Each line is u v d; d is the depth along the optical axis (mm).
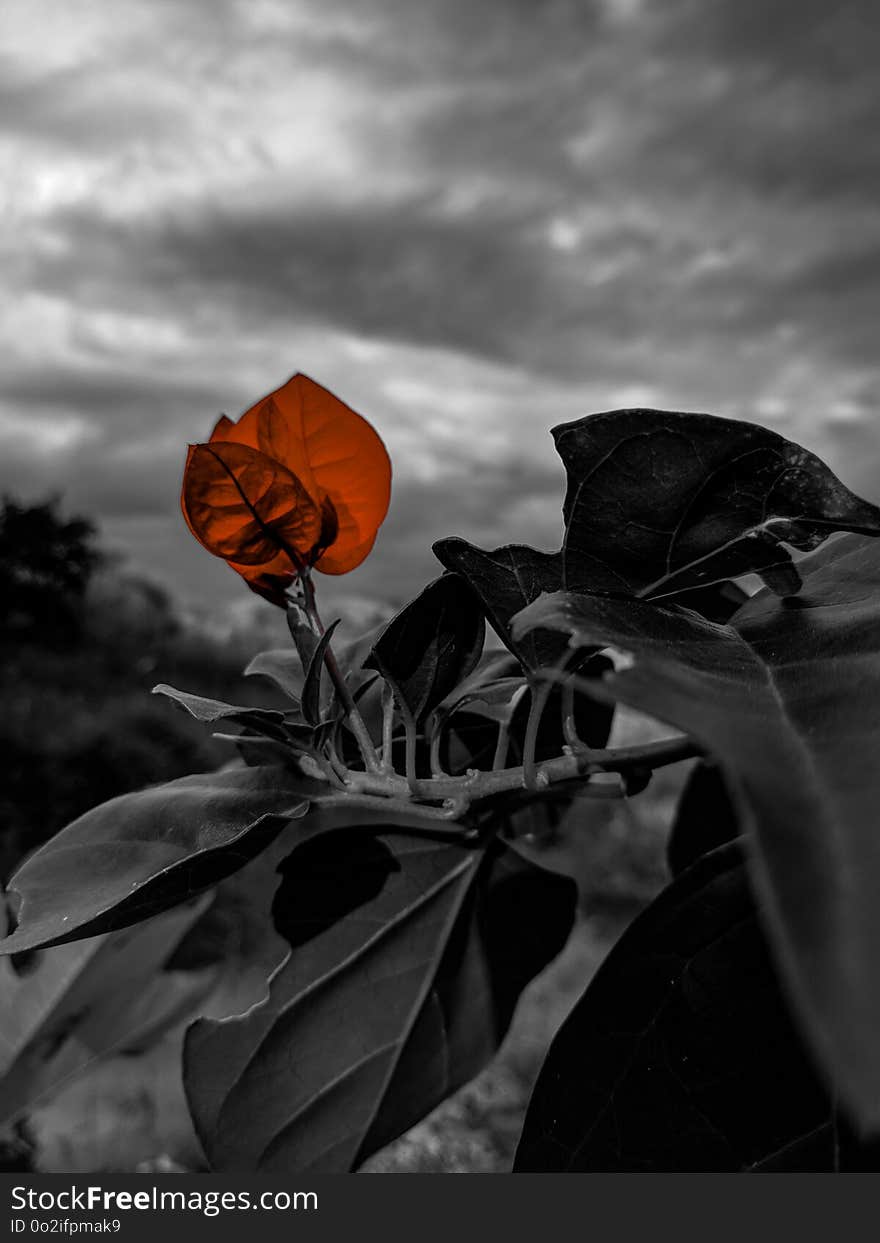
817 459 148
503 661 229
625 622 142
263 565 184
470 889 223
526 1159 165
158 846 185
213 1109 208
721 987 167
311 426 185
